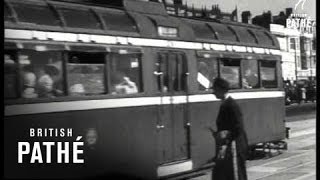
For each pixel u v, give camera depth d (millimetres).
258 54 12547
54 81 7262
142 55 8859
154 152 8914
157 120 9039
